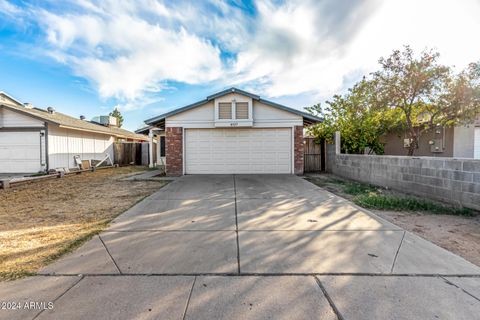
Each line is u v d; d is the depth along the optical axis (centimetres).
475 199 482
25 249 321
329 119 1170
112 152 1888
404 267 272
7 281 246
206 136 1096
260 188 755
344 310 203
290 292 228
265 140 1097
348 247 325
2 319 192
